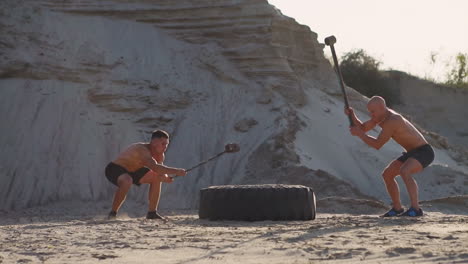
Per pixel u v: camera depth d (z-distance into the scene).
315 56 28.72
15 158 21.67
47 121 23.09
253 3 27.33
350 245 5.52
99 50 25.83
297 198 10.20
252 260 4.84
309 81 28.00
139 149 10.79
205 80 26.41
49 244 6.21
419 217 9.87
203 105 25.52
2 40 24.80
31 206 20.31
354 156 23.77
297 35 28.30
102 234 7.33
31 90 23.97
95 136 23.11
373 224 8.14
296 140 23.47
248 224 9.20
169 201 21.08
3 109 23.22
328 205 17.19
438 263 4.39
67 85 24.45
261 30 26.92
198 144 24.05
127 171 10.84
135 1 27.91
